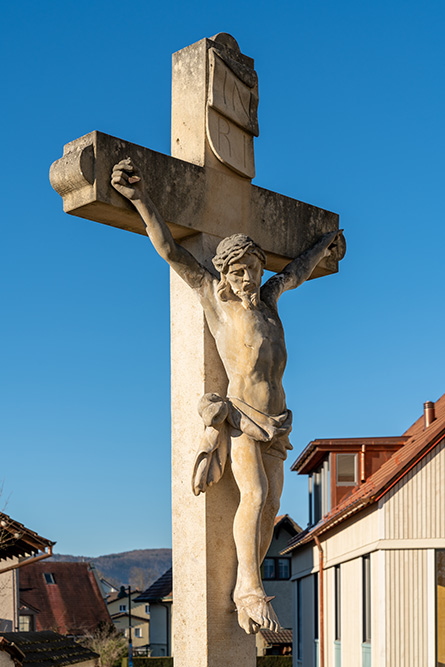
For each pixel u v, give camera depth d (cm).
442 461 2058
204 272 559
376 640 2055
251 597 529
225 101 604
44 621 5484
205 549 546
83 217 550
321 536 2742
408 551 2038
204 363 567
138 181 526
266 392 550
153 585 6231
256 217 622
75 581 5938
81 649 2347
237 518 541
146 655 6097
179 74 616
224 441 545
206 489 541
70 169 523
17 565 2038
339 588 2553
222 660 543
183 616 553
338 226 689
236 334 551
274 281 604
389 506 2058
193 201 575
